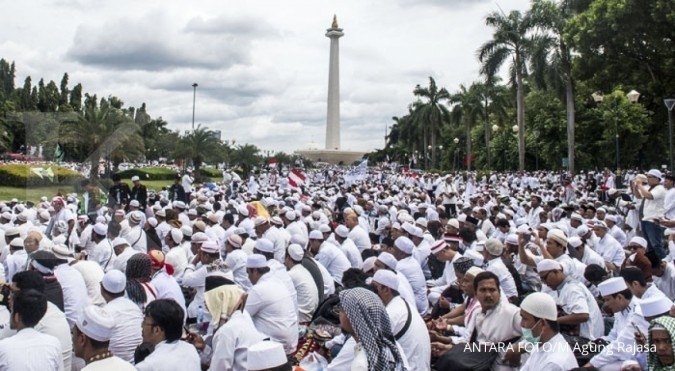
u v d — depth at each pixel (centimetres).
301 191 2941
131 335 649
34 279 638
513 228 1430
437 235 1481
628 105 5425
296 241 1132
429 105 7912
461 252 1177
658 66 3991
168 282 818
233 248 1062
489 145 7319
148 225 1436
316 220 1653
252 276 784
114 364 485
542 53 4388
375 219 2081
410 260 1001
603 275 885
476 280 656
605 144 5700
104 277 662
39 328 600
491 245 969
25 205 1659
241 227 1335
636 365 600
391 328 514
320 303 910
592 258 1066
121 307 656
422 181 4741
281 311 755
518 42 4647
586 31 3762
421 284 985
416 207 2167
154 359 514
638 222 1700
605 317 834
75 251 1243
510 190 3900
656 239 1466
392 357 480
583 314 745
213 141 5284
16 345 506
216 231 1427
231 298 702
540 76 4425
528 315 557
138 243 1288
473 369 627
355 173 4197
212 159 5416
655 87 4091
